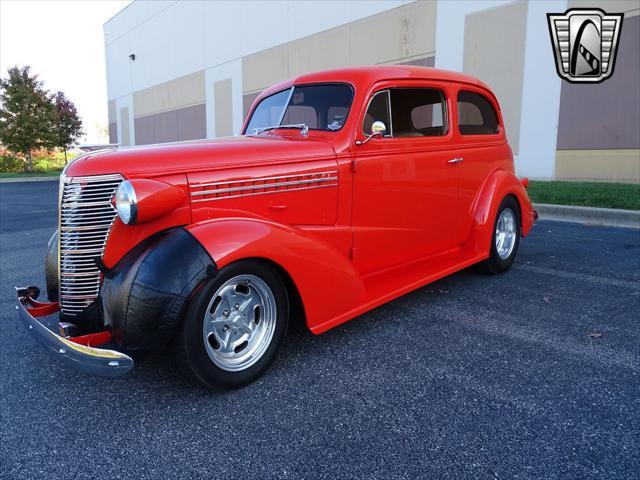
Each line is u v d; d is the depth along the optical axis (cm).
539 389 271
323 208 327
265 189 297
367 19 1455
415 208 390
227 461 218
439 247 426
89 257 266
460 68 1226
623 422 240
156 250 250
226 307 271
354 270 325
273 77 1859
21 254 652
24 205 1239
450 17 1231
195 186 272
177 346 253
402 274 404
